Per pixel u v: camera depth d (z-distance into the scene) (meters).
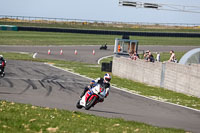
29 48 164.00
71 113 31.61
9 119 23.03
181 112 42.59
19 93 47.81
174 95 58.81
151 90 63.78
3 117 23.33
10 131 19.16
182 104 49.22
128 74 84.62
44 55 142.00
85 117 30.19
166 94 59.41
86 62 130.00
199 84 56.88
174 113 41.50
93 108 39.88
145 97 54.28
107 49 187.00
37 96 46.59
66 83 64.00
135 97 53.28
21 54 135.12
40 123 23.25
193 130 30.81
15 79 63.38
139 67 78.88
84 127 23.91
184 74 61.50
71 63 118.12
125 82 74.38
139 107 44.19
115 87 63.81
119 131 23.64
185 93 60.94
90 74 84.00
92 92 33.72
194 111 44.16
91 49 181.75
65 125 23.64
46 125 22.75
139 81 78.62
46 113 29.45
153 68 72.69
